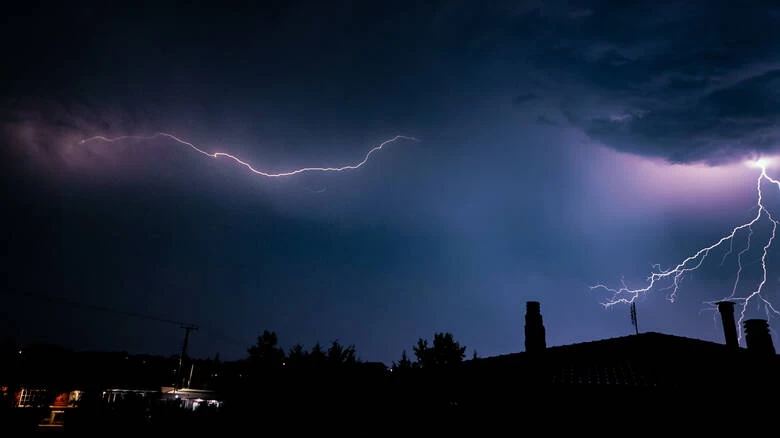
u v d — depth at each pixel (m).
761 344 11.86
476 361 14.48
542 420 11.12
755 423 9.47
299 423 10.65
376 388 12.24
